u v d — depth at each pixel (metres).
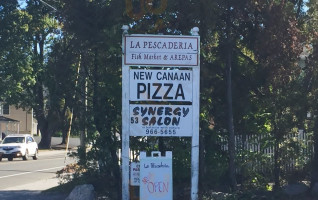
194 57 9.31
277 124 11.07
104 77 11.02
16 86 41.44
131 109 9.21
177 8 10.22
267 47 10.34
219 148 11.71
